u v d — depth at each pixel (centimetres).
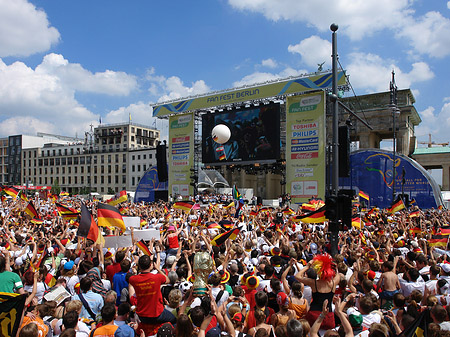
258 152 4266
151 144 12975
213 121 4628
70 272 844
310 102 3625
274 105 4184
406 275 821
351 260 1084
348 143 2344
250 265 966
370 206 4534
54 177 13175
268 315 644
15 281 675
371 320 601
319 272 664
